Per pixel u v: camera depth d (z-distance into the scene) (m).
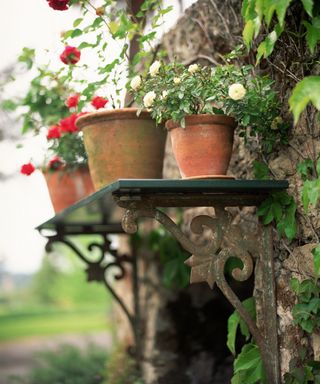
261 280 2.78
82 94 3.19
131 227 2.52
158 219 2.55
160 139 2.98
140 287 4.82
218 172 2.53
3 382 7.06
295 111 2.02
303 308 2.46
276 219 2.66
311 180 2.51
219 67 2.55
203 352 4.39
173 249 4.30
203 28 3.45
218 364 4.32
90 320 18.36
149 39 3.04
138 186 2.35
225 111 2.50
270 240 2.67
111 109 2.88
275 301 2.68
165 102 2.52
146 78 2.99
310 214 2.52
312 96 2.02
